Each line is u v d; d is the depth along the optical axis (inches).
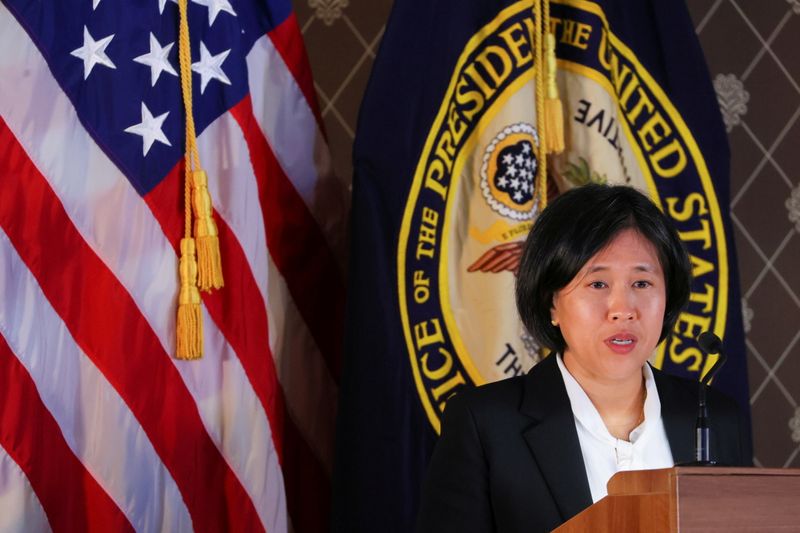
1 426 358.9
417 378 418.3
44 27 381.1
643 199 268.2
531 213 440.1
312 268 438.6
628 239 263.1
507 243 434.6
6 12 378.3
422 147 428.1
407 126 426.3
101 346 378.3
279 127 430.9
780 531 191.2
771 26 540.1
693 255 450.9
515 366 431.5
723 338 449.7
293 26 436.1
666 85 457.4
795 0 541.6
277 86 431.8
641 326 259.9
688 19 460.1
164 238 392.5
